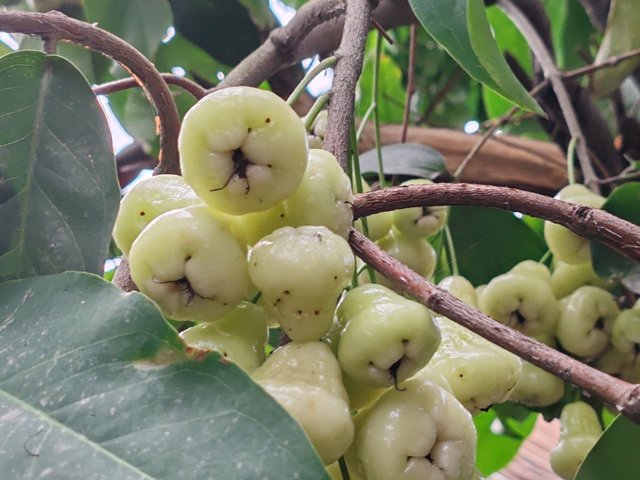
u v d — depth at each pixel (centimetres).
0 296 22
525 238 47
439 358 26
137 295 20
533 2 50
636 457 26
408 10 48
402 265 23
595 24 53
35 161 25
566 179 55
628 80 55
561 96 46
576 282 40
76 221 25
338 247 22
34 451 18
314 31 46
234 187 22
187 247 22
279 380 21
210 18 51
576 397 40
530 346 20
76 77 26
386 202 26
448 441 22
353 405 23
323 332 22
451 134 57
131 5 44
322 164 24
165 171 32
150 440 18
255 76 41
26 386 20
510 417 50
